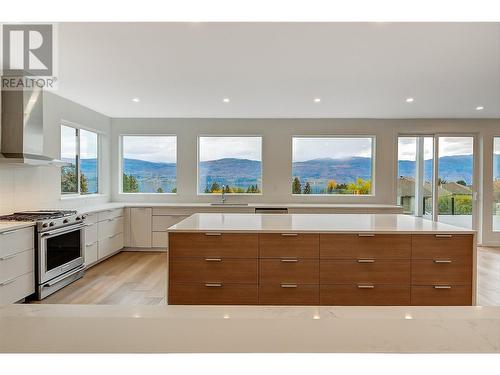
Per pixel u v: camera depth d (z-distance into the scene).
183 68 3.51
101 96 4.68
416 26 2.52
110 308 0.85
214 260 2.62
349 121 6.21
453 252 2.58
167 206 5.59
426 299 2.59
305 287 2.61
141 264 4.83
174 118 6.24
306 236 2.61
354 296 2.61
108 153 6.12
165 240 5.61
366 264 2.60
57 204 4.63
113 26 2.54
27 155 3.59
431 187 6.34
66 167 5.06
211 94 4.56
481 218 6.27
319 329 0.75
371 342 0.70
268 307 0.86
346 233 2.61
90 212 4.41
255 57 3.18
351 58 3.19
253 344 0.69
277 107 5.35
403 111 5.62
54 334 0.72
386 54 3.10
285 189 6.25
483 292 3.63
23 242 3.16
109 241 5.05
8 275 2.97
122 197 6.27
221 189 6.40
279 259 2.62
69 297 3.46
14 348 0.67
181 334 0.72
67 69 3.54
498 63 3.33
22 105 3.60
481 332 0.73
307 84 4.07
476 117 6.12
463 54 3.08
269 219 3.27
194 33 2.67
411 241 2.59
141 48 2.97
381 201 6.23
